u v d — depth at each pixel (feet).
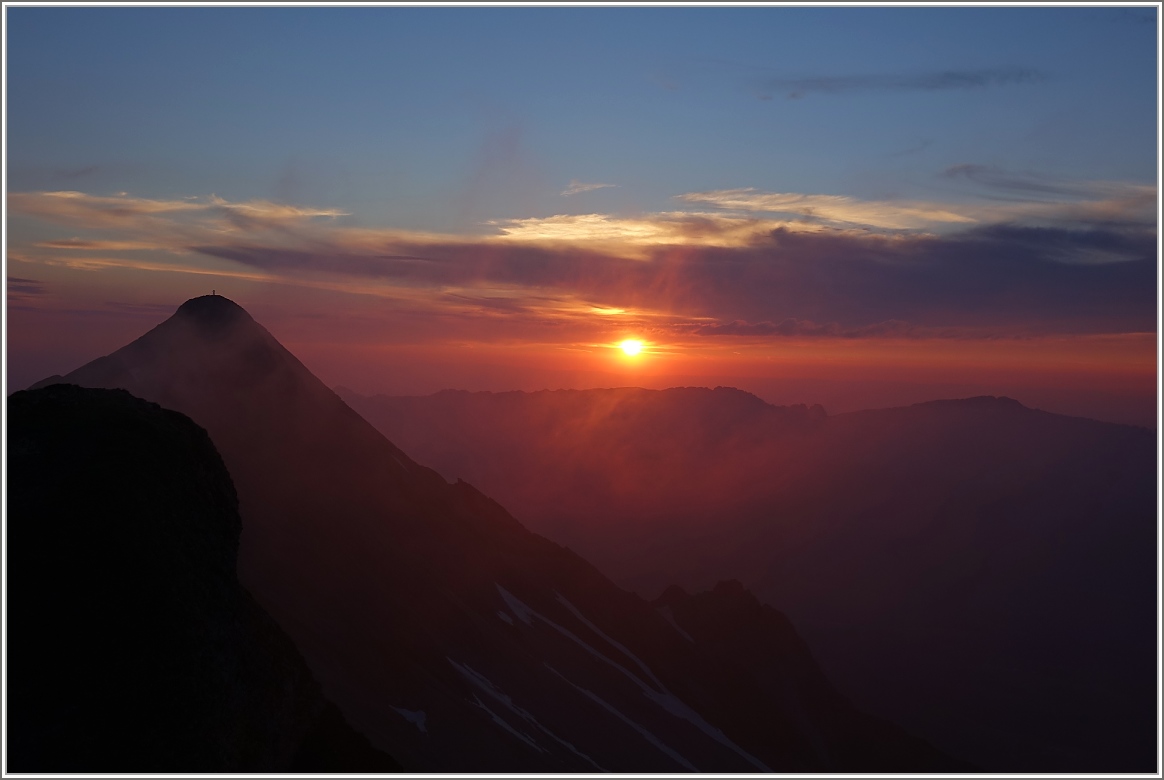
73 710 82.28
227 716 96.84
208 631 99.19
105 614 88.58
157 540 98.94
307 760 109.70
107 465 103.40
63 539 91.50
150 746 85.20
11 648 83.15
